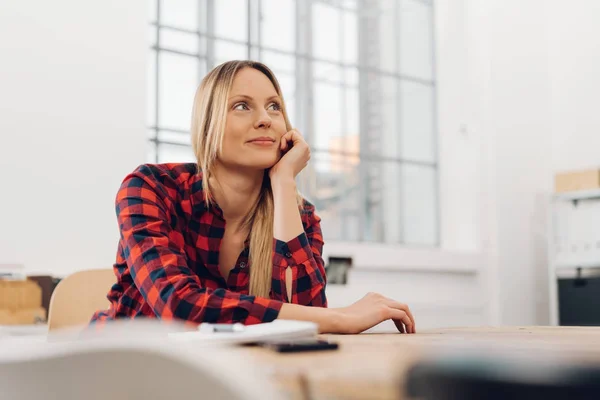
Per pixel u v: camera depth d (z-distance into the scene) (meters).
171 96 3.20
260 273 1.32
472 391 0.20
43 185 2.56
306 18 3.69
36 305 2.44
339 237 3.73
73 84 2.67
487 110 4.13
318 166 3.68
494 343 0.71
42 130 2.58
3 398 0.26
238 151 1.29
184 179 1.31
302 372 0.39
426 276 3.81
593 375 0.20
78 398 0.25
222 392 0.21
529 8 4.39
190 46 3.28
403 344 0.67
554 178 3.90
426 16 4.26
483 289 4.00
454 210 4.15
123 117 2.78
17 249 2.47
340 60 3.83
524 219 4.18
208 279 1.34
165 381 0.23
